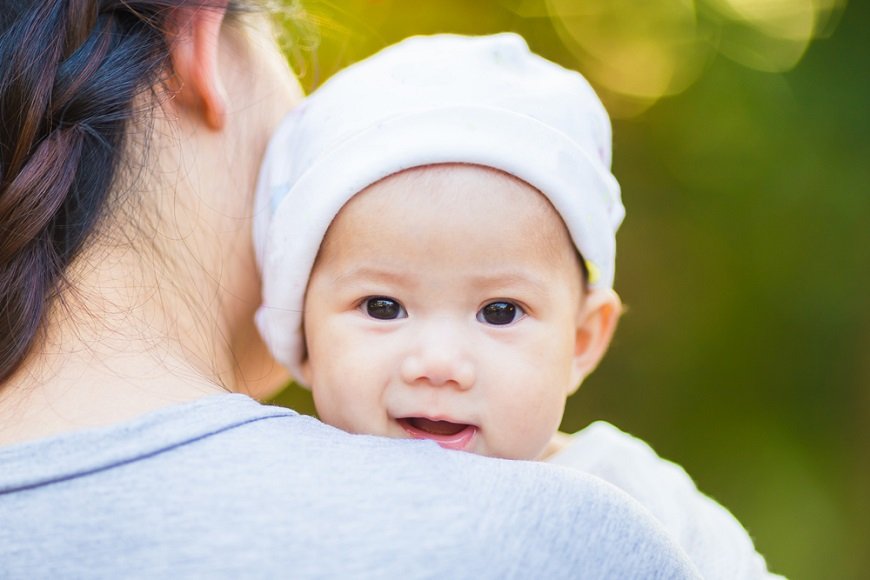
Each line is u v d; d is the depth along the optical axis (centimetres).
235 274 197
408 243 188
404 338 191
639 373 569
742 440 552
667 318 566
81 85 160
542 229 194
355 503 135
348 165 189
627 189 565
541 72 211
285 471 137
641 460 236
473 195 188
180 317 170
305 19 243
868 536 520
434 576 130
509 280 190
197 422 141
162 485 134
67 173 156
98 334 153
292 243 195
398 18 514
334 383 195
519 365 192
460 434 194
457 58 202
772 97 536
